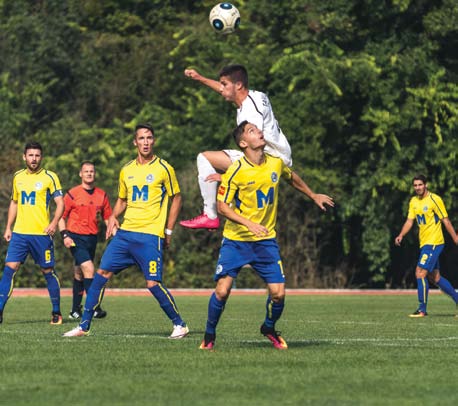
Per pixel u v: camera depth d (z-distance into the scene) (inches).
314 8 3870.6
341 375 926.4
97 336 1364.4
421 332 1496.1
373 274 4008.4
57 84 4456.2
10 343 1228.5
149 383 872.3
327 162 3882.9
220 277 1134.4
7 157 3973.9
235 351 1131.9
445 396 809.5
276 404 765.3
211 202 1266.0
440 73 3713.1
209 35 4111.7
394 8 3750.0
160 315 1958.7
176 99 4227.4
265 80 3954.2
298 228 3811.5
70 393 816.9
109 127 4485.7
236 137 1107.9
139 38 4564.5
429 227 2080.5
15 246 1686.8
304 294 3388.3
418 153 3747.5
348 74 3659.0
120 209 1365.7
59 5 4473.4
